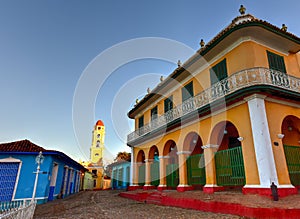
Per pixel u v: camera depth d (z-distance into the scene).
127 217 6.71
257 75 7.96
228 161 8.72
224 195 7.43
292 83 8.62
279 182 6.77
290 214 4.98
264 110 7.42
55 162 14.02
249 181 7.21
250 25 8.43
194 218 5.94
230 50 9.66
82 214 7.57
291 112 8.34
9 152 12.08
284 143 9.39
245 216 5.53
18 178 12.00
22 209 5.09
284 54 10.04
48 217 7.12
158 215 6.76
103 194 17.94
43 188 12.13
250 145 7.45
